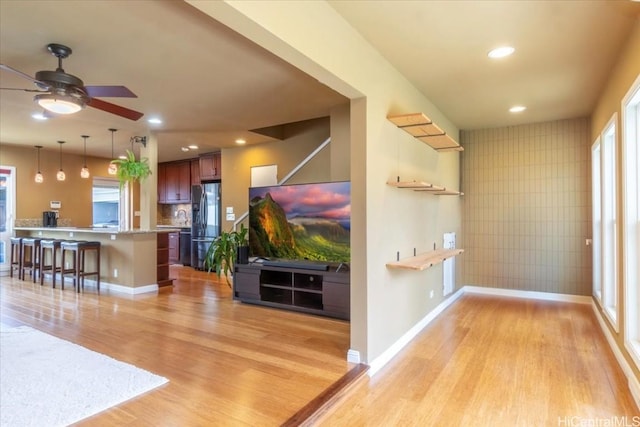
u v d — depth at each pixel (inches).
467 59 121.8
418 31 103.8
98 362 112.2
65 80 110.5
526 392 99.6
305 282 179.3
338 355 118.3
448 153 201.0
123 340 132.3
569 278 202.8
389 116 122.4
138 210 353.4
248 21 69.2
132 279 212.7
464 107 176.7
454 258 208.8
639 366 92.4
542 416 88.2
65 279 252.5
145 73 132.6
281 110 178.7
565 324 160.1
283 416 84.0
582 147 198.4
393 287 127.5
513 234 216.4
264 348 125.0
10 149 279.1
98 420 82.3
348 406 92.8
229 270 206.5
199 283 245.6
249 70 129.9
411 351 129.5
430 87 148.3
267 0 72.6
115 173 223.3
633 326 106.3
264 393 94.2
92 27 100.3
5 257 278.8
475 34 105.3
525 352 127.8
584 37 106.9
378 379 107.7
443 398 96.7
